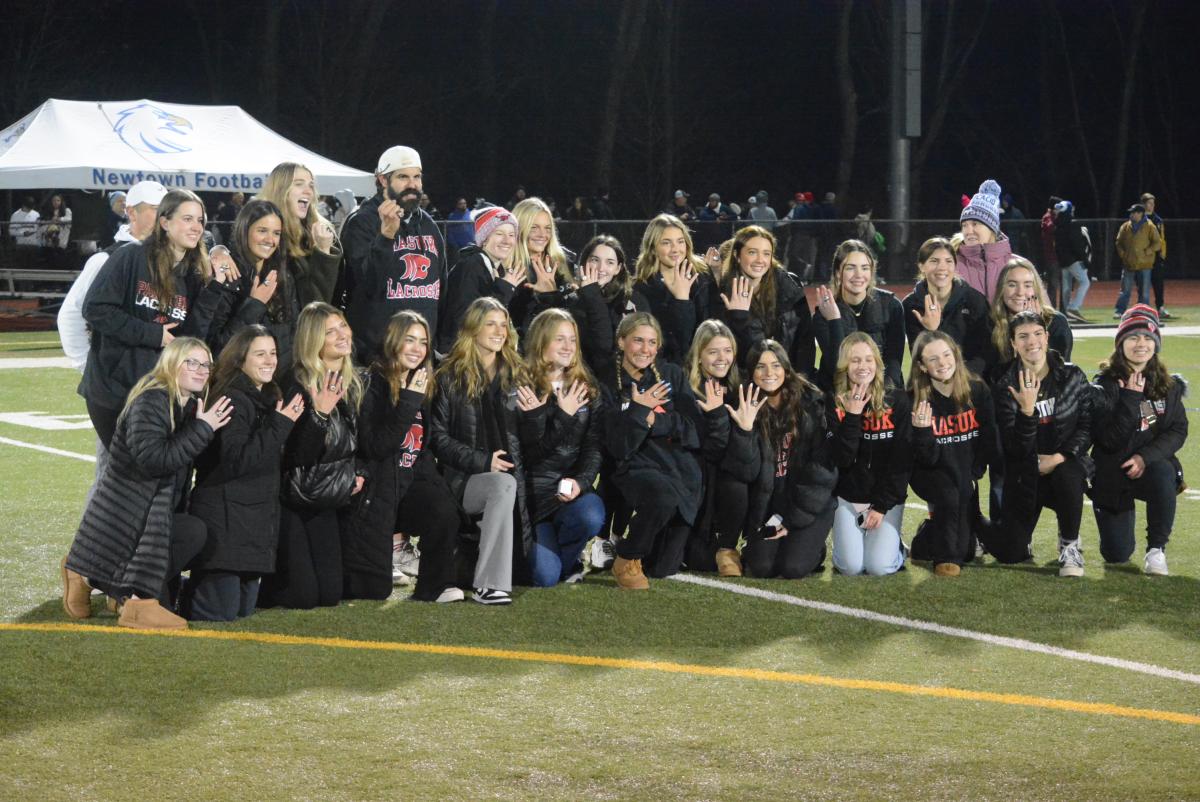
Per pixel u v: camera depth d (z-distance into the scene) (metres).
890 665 5.48
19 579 6.88
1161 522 7.05
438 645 5.74
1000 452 7.05
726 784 4.27
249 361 6.07
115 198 17.19
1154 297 23.55
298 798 4.14
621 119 45.97
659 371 7.04
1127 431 6.98
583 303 7.12
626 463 6.81
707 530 7.07
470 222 22.14
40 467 10.22
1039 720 4.85
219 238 21.94
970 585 6.80
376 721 4.80
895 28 24.67
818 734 4.70
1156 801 4.15
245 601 6.16
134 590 5.88
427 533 6.47
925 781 4.30
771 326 7.44
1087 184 47.47
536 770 4.37
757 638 5.87
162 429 5.81
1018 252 25.70
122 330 6.26
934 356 6.81
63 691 5.09
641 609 6.35
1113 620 6.14
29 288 24.67
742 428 6.81
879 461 6.92
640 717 4.87
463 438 6.57
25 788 4.20
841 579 6.94
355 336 7.21
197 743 4.58
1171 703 5.03
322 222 6.94
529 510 6.73
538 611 6.31
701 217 26.92
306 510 6.32
